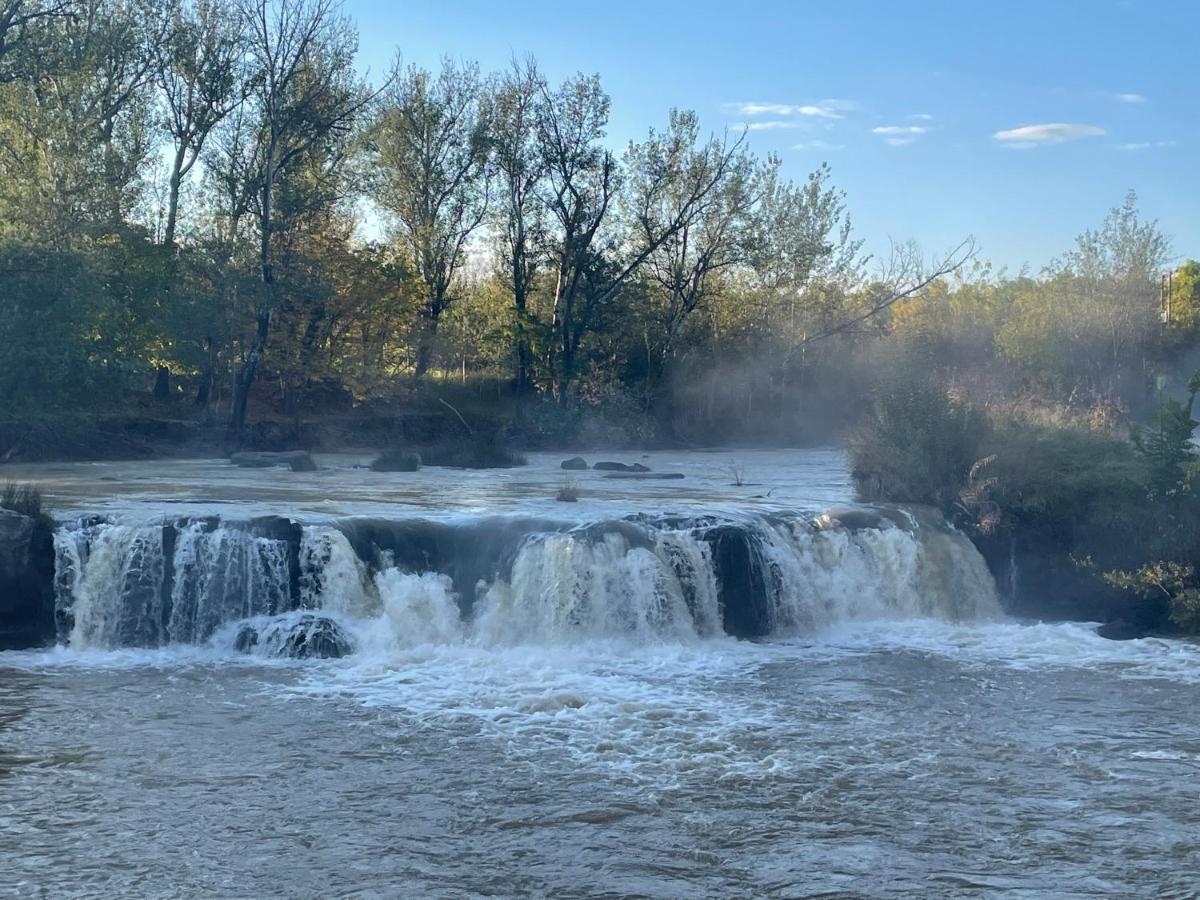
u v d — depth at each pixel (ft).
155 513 67.92
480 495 93.66
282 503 83.20
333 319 173.47
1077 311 193.47
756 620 66.59
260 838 36.58
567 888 33.50
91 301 130.21
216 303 153.89
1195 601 67.56
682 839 36.88
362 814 38.58
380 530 64.59
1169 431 75.10
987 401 93.86
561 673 56.39
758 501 89.35
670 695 53.06
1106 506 74.18
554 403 187.83
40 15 139.74
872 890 33.50
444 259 200.54
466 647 61.46
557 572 62.80
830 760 44.29
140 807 38.81
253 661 57.88
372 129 182.70
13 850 35.37
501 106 193.16
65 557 61.41
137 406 161.17
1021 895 33.24
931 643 64.59
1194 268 268.41
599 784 41.50
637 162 199.00
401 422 177.37
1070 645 63.93
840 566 70.74
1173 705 52.31
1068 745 46.37
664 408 202.80
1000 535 75.05
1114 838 37.17
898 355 197.77
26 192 135.64
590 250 197.36
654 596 63.52
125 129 160.56
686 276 205.87
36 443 134.31
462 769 42.80
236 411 156.76
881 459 83.66
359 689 53.01
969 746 46.19
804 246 205.26
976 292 235.20
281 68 160.04
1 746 44.39
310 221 169.17
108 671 55.67
